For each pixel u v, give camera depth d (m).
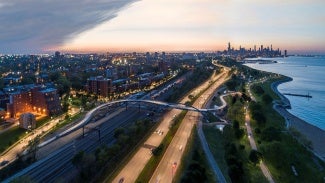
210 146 160.75
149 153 151.62
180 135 182.25
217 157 146.38
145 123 193.50
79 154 131.62
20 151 160.75
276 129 179.50
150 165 135.75
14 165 139.12
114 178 124.12
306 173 133.62
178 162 139.75
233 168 122.56
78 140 176.38
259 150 157.38
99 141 174.88
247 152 155.75
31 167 136.12
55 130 197.62
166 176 125.69
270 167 139.00
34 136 185.88
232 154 141.50
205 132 187.75
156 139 174.88
